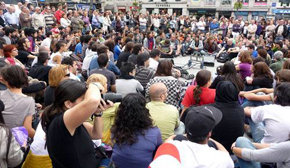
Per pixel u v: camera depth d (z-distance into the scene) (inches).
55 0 1088.8
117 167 85.0
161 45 369.7
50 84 121.8
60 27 437.7
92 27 573.9
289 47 402.0
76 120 56.8
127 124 83.4
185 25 735.7
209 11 1299.2
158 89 112.3
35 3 596.1
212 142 78.5
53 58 202.2
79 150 62.5
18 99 100.4
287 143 83.5
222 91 108.9
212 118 63.6
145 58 187.3
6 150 74.2
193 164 55.6
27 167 90.4
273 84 167.6
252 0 1203.2
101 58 175.5
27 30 322.7
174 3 1326.3
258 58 203.8
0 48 187.5
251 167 94.1
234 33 642.2
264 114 101.4
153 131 85.8
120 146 83.0
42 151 88.5
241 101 174.6
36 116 122.3
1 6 400.8
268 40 435.2
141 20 678.5
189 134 63.2
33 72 172.4
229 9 1250.0
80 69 260.8
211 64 379.2
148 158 83.2
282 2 1148.5
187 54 519.5
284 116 96.3
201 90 131.1
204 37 513.3
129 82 153.8
